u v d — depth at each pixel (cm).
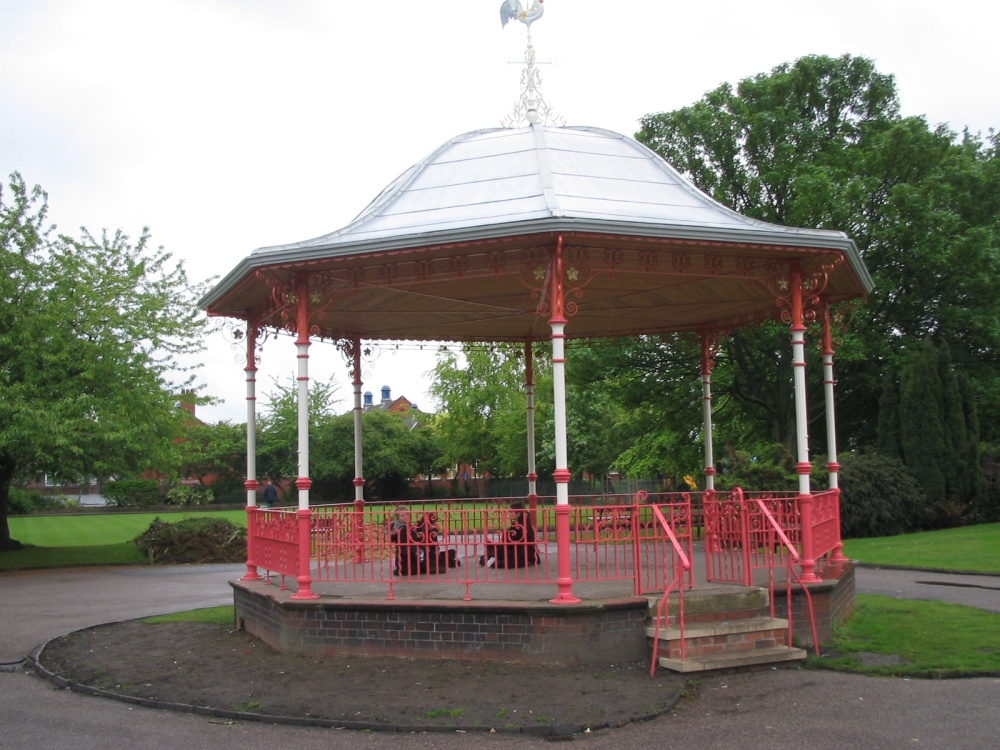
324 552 1061
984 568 1611
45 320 2061
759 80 2569
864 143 2530
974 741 627
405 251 873
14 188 2220
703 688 766
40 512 4497
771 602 898
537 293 882
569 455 4281
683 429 2733
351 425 4456
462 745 636
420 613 863
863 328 2417
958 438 2358
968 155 2739
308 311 959
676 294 1196
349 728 681
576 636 823
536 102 1209
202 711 732
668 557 1252
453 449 4584
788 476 2117
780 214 2470
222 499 4878
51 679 872
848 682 784
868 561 1759
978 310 2408
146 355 2272
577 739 645
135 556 2245
